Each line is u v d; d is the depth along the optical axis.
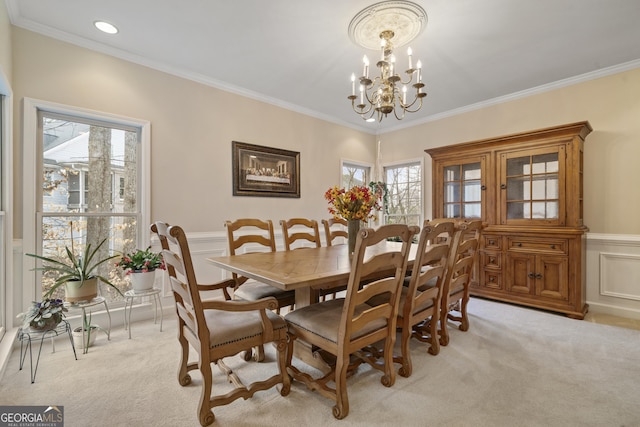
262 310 1.57
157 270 3.03
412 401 1.64
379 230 1.47
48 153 2.52
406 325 1.90
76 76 2.58
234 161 3.59
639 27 2.38
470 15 2.23
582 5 2.12
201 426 1.44
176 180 3.15
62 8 2.20
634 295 2.91
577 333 2.54
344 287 2.54
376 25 2.37
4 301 2.21
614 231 3.04
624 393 1.70
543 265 3.07
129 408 1.57
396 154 5.09
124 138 2.91
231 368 1.99
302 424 1.46
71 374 1.89
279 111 4.05
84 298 2.24
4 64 2.07
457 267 2.37
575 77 3.25
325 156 4.61
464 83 3.43
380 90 2.61
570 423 1.46
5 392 1.70
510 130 3.78
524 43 2.62
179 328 1.74
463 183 3.74
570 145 2.95
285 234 2.91
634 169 2.95
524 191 3.24
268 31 2.48
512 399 1.65
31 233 2.38
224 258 2.24
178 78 3.16
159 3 2.14
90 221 2.72
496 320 2.85
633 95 2.95
